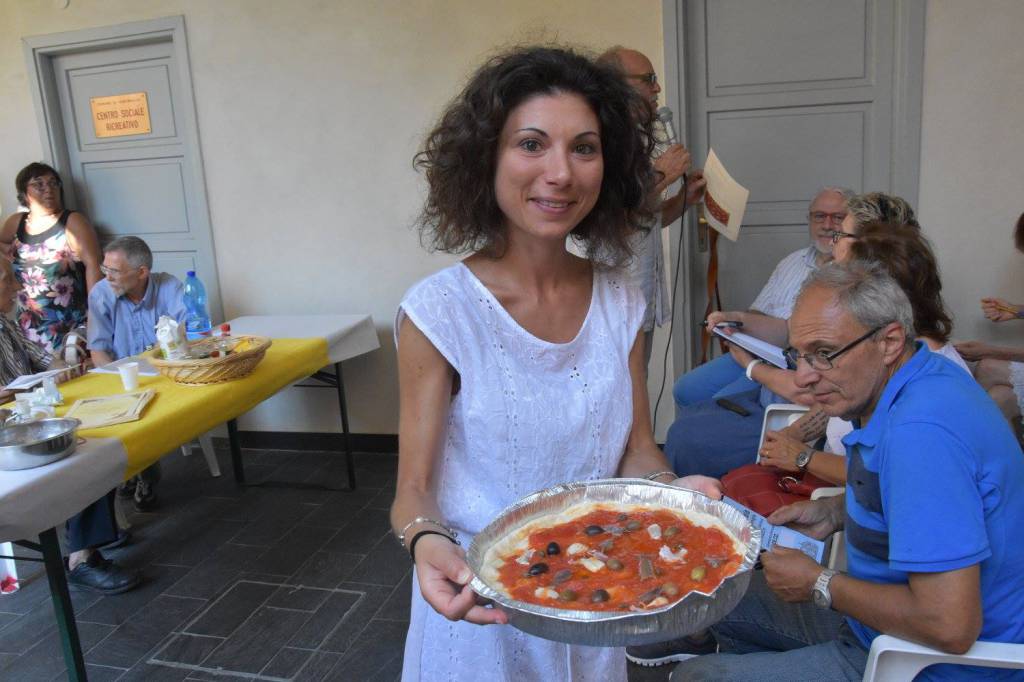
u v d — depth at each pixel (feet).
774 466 6.90
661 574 3.38
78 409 8.19
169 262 14.30
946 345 6.07
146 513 11.84
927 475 3.73
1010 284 10.73
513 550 3.60
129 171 14.11
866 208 7.45
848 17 10.76
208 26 12.92
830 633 5.35
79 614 9.10
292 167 13.12
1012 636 4.01
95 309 11.52
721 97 11.35
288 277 13.58
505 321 3.65
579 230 3.99
